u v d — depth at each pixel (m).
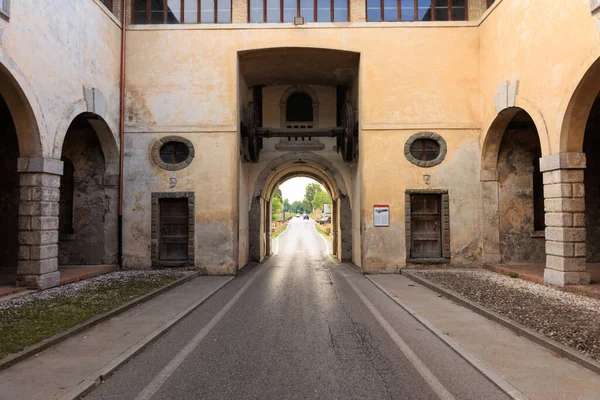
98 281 11.18
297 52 14.45
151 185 13.98
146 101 14.12
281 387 4.46
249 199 17.92
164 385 4.53
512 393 4.21
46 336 5.93
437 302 8.79
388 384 4.54
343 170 18.17
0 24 8.32
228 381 4.63
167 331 6.73
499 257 13.59
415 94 14.02
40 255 9.70
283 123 17.91
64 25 10.59
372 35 14.17
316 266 16.52
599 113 12.74
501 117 12.63
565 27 9.26
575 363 5.04
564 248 9.46
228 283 11.94
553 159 9.70
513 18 11.58
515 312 7.33
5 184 14.05
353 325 7.08
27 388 4.32
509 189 13.75
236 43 14.16
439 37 14.15
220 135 13.98
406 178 13.85
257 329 6.84
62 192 14.30
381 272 13.65
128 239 13.91
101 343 5.89
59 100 10.38
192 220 13.80
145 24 14.33
